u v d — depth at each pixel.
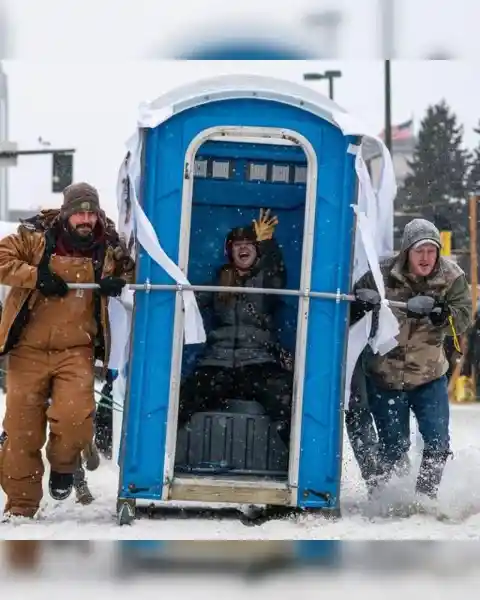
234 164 10.73
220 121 9.20
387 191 9.80
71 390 9.24
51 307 9.32
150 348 9.27
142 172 9.19
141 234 9.02
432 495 10.12
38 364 9.38
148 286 9.18
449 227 28.03
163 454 9.27
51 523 9.23
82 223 9.27
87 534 8.62
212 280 11.11
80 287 9.21
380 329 9.44
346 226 9.30
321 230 9.31
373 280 10.02
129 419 9.27
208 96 9.14
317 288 9.33
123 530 8.84
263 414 10.16
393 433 10.36
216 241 11.12
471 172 69.12
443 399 10.31
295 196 10.90
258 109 9.21
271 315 10.73
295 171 10.72
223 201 10.97
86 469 12.62
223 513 10.08
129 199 9.64
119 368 9.61
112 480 12.22
